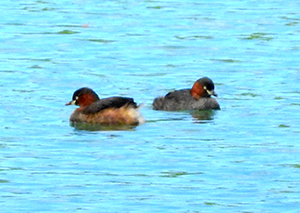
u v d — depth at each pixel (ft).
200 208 49.70
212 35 101.19
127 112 67.67
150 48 94.84
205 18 110.11
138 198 51.26
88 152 59.93
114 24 106.52
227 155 59.21
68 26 105.29
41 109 71.92
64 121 68.64
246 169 56.34
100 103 68.33
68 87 79.30
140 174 55.36
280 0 122.42
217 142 62.39
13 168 56.49
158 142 62.34
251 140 62.90
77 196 51.62
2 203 50.42
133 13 112.98
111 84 80.64
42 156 59.06
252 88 79.51
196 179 54.49
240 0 122.42
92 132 65.31
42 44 96.53
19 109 71.61
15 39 98.63
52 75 83.35
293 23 107.34
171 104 73.10
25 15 111.34
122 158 58.54
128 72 85.20
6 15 111.14
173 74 84.74
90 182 53.93
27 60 89.56
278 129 65.82
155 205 50.19
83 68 86.38
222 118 69.62
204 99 73.00
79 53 92.63
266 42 97.81
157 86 80.48
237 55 92.12
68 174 55.36
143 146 61.31
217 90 79.00
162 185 53.36
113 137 63.77
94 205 50.19
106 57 90.99
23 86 79.30
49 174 55.36
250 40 98.78
